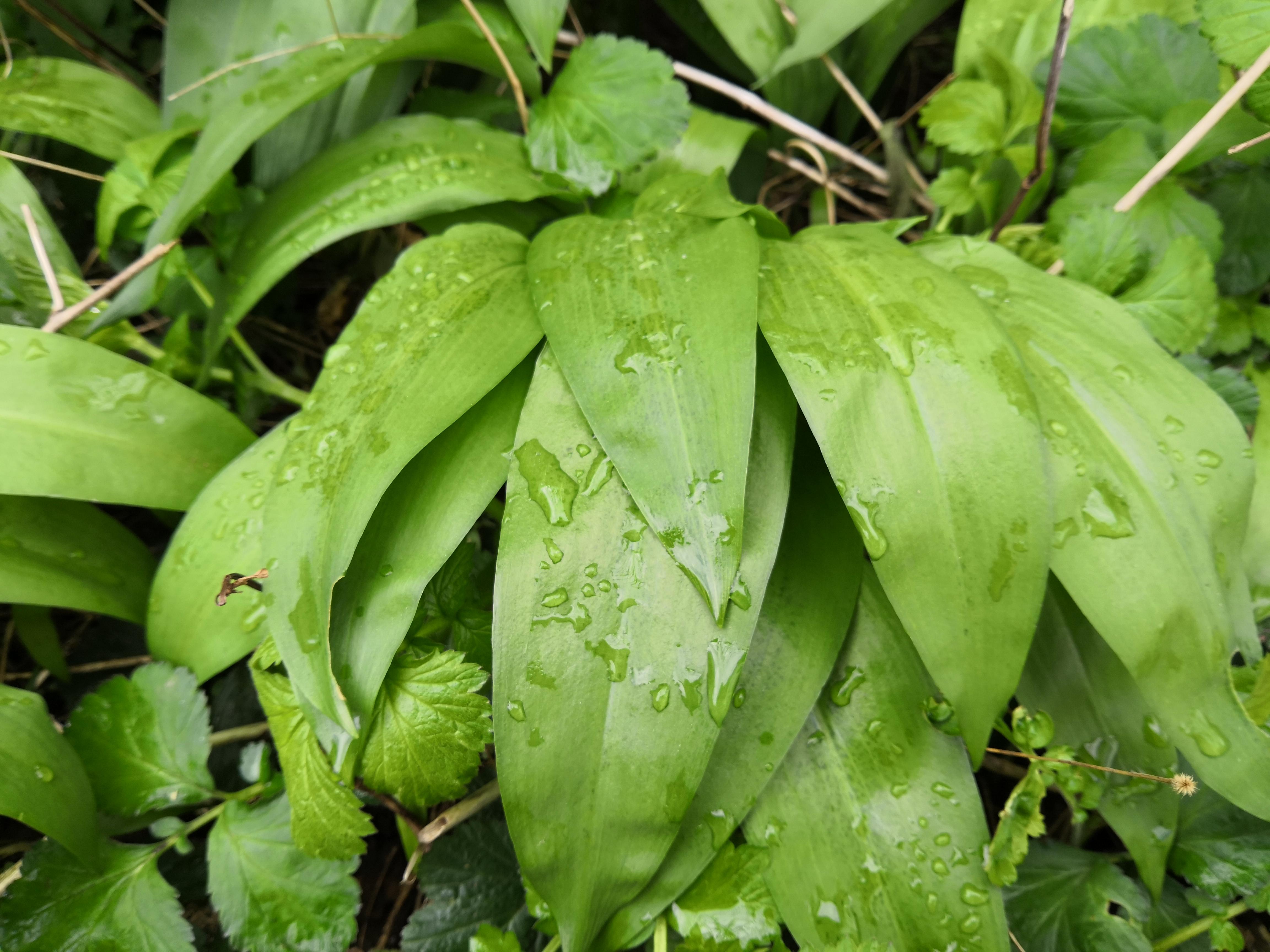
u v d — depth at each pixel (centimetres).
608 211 34
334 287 41
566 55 41
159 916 28
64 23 39
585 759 25
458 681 26
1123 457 27
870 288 27
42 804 27
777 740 27
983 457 25
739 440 25
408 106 39
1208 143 33
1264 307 35
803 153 43
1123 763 29
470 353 27
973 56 37
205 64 35
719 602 24
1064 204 34
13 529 30
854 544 28
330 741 26
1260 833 28
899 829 27
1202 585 26
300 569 26
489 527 34
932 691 28
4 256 33
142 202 33
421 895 33
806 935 26
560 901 25
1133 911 28
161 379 31
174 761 29
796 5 36
